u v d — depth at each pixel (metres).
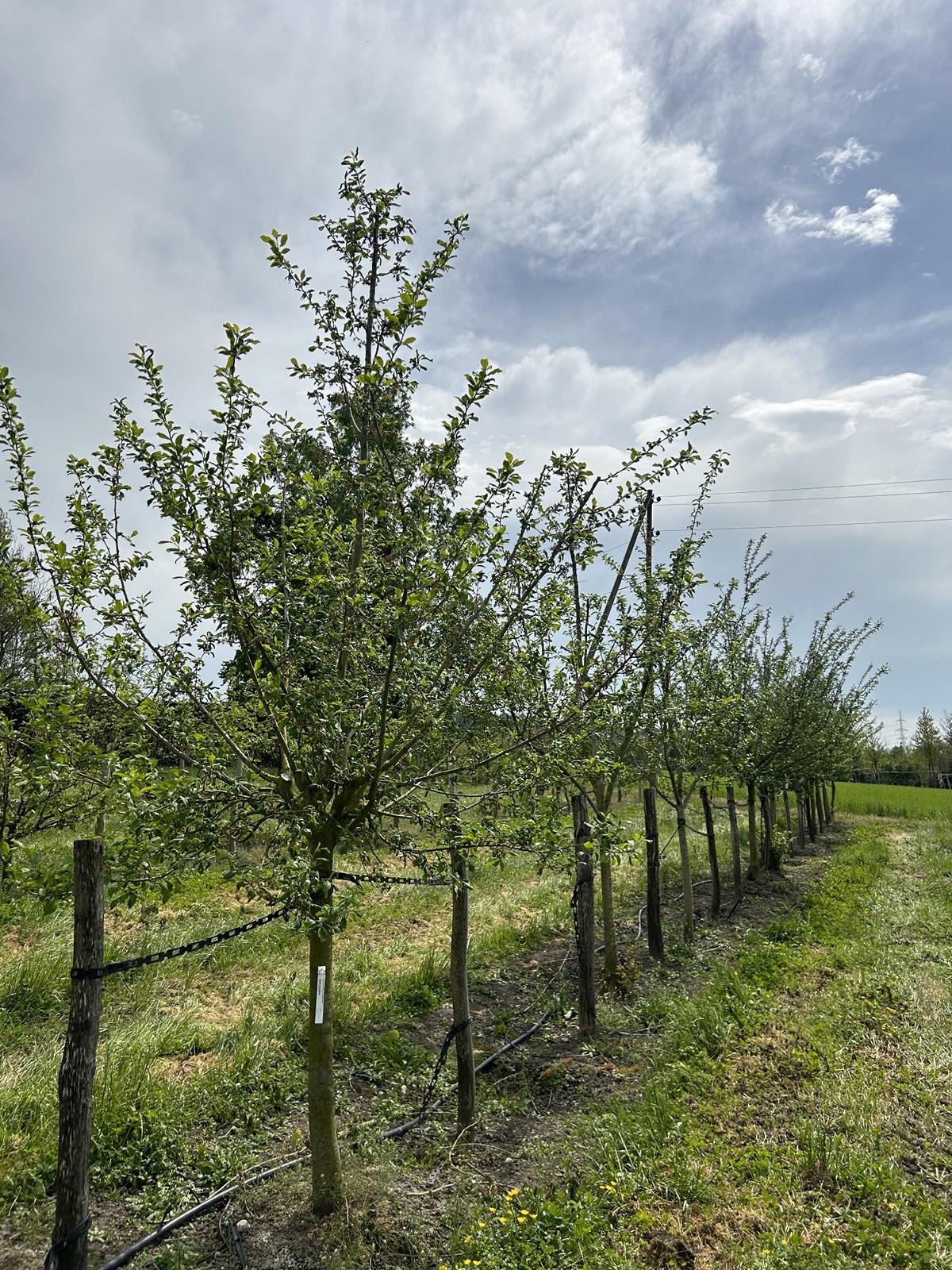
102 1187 4.41
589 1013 6.86
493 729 5.46
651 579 7.61
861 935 9.88
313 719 3.98
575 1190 4.46
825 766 18.92
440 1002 7.54
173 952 3.73
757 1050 6.26
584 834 6.86
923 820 27.44
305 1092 5.54
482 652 4.47
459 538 3.86
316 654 4.20
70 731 3.89
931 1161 4.82
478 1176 4.66
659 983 8.38
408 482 4.43
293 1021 6.39
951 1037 6.61
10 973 6.84
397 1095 5.67
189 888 10.30
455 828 4.58
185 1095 5.23
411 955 8.63
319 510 4.45
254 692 4.28
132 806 3.64
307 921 3.49
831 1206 4.28
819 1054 6.16
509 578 4.46
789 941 9.74
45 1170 4.38
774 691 15.14
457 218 4.14
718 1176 4.51
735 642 12.18
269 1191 4.41
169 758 4.28
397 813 4.43
